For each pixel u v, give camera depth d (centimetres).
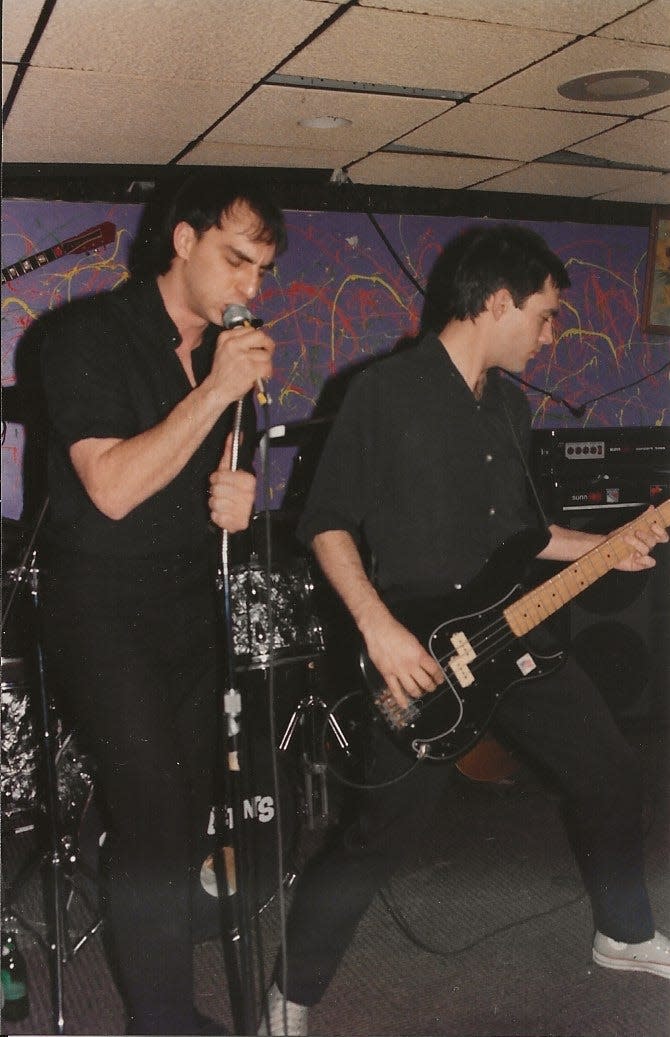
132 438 143
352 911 167
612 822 184
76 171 325
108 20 209
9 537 197
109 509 142
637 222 418
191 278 154
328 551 165
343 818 268
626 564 184
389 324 388
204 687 173
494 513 175
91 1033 184
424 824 172
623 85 263
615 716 348
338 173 354
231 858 218
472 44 232
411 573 172
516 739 184
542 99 275
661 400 431
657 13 217
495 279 169
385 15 214
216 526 167
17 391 335
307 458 310
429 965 208
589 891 198
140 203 343
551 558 192
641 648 347
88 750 157
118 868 152
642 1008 188
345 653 282
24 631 201
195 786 176
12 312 336
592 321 418
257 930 196
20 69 236
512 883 246
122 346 155
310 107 275
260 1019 176
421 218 388
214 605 172
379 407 168
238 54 231
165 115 276
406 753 168
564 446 337
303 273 375
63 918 203
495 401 180
